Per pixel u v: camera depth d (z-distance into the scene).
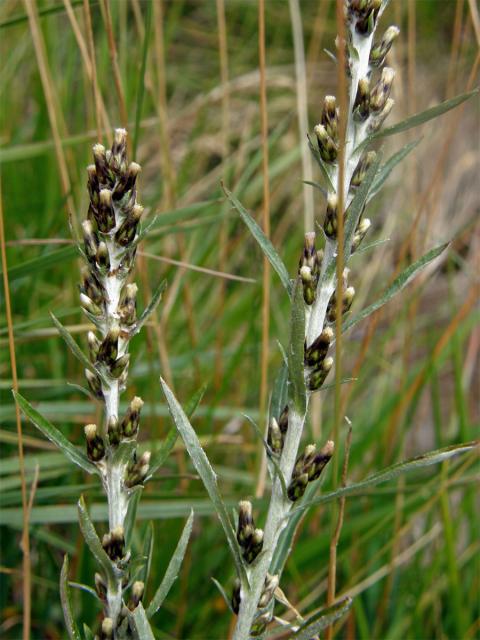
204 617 0.35
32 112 0.53
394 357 0.50
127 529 0.21
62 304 0.39
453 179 0.63
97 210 0.17
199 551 0.37
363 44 0.17
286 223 0.52
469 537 0.41
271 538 0.18
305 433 0.42
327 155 0.18
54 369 0.37
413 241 0.39
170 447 0.18
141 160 0.54
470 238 0.60
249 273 0.48
